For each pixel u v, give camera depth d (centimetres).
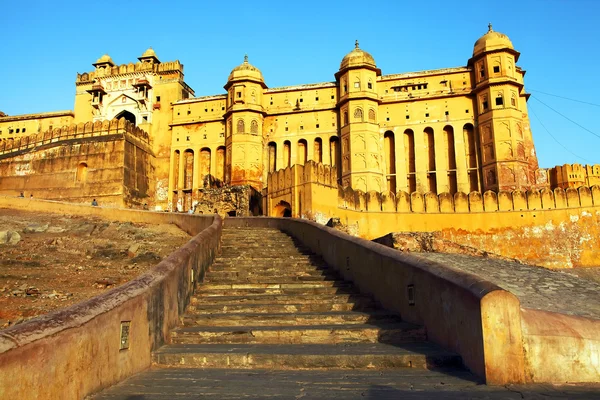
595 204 2620
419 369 513
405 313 686
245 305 784
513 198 2627
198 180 4006
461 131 3622
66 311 416
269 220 1812
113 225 2188
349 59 3816
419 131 3700
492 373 444
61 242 1728
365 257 851
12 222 2223
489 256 1770
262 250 1289
